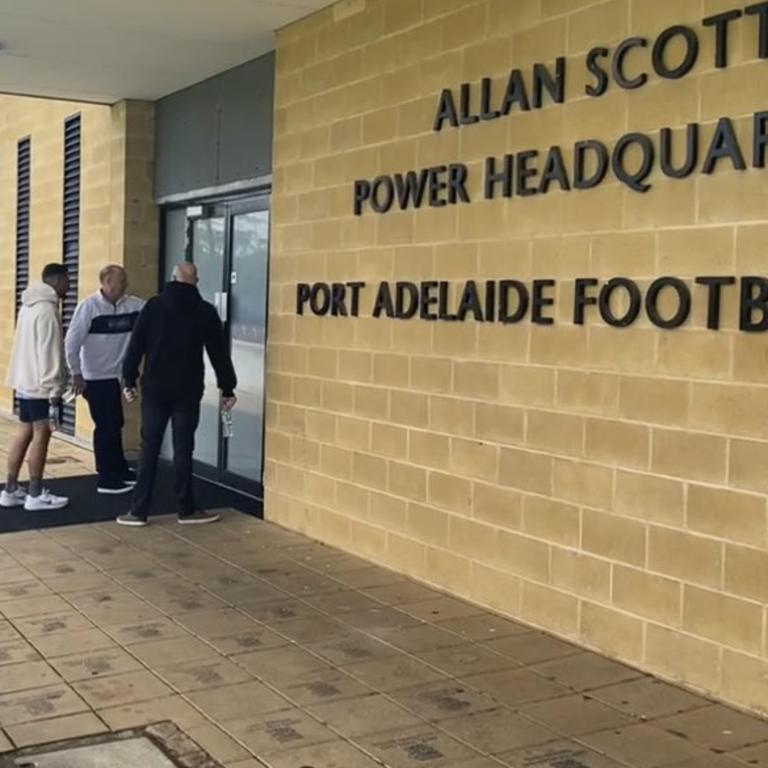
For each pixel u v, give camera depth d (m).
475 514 5.88
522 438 5.54
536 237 5.42
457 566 6.02
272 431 7.86
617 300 4.96
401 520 6.48
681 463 4.67
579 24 5.16
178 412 7.72
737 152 4.40
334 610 5.76
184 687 4.62
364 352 6.80
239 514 8.16
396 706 4.45
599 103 5.05
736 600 4.45
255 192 8.83
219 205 9.51
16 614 5.61
